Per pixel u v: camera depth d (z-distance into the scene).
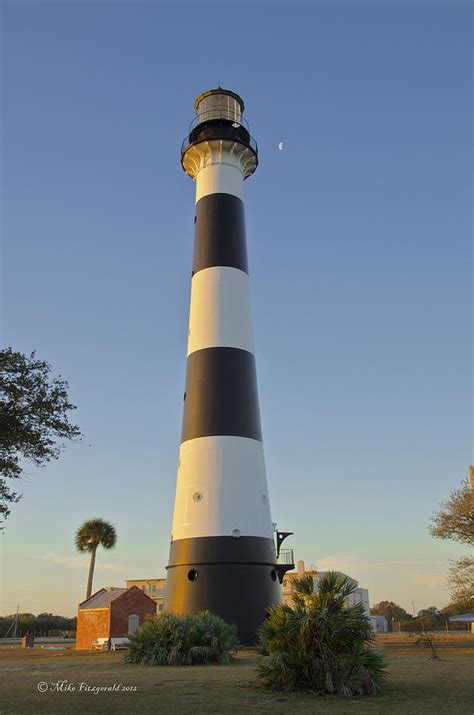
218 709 12.38
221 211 33.94
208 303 31.86
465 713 11.78
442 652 26.56
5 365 17.25
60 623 93.19
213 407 29.53
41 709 12.40
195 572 26.84
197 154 36.00
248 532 27.62
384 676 17.11
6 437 17.11
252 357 31.91
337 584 16.08
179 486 29.20
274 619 16.00
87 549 64.88
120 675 18.30
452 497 35.53
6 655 31.05
